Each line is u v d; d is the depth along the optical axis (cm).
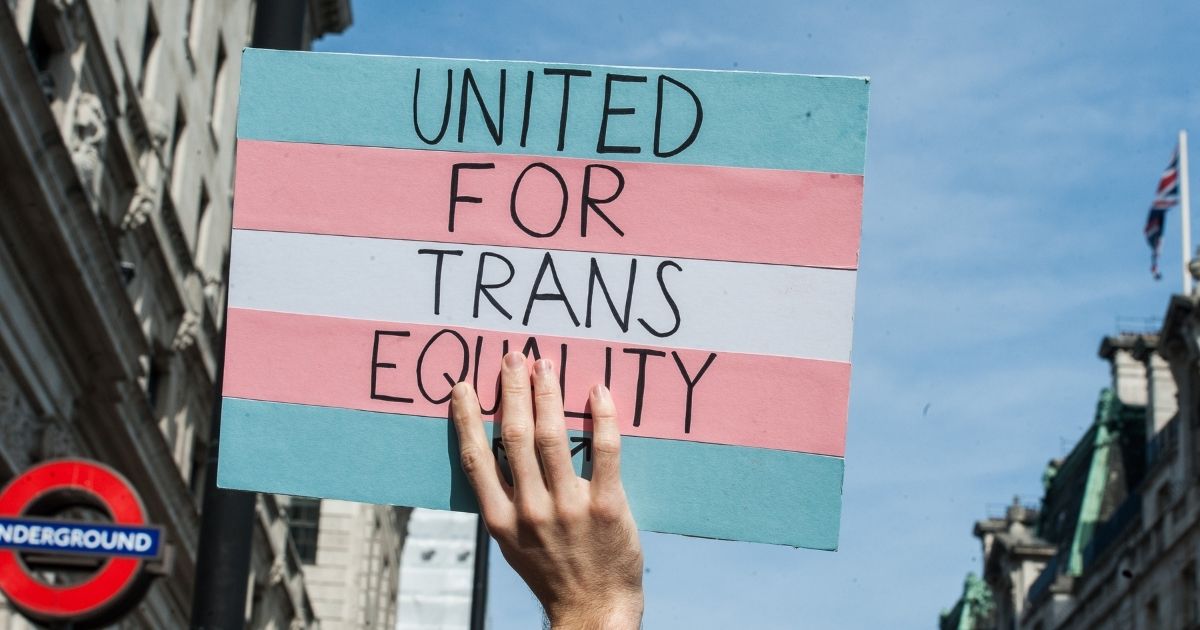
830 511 348
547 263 367
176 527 2789
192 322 2880
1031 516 6009
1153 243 4425
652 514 352
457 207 373
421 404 363
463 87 379
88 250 1967
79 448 2241
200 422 3130
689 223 365
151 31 2581
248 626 3747
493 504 299
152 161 2520
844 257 360
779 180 364
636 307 362
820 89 367
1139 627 4575
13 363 1831
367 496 360
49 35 1948
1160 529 4466
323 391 366
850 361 355
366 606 5481
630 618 289
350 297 371
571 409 357
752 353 357
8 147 1688
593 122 373
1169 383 4800
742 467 352
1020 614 5741
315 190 378
